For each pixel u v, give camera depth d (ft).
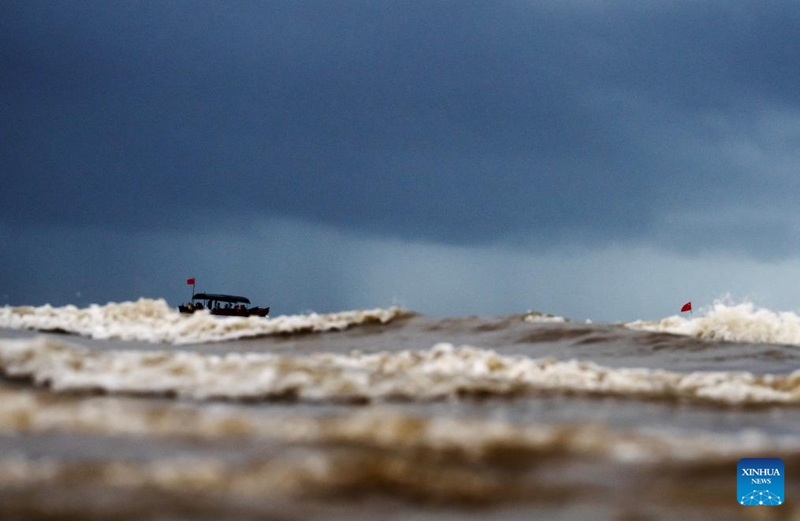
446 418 136.77
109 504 85.10
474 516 86.28
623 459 108.68
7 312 320.91
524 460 107.45
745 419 160.15
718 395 184.96
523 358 218.59
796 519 89.51
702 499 93.66
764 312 345.10
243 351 278.46
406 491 92.58
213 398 155.22
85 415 124.98
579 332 315.78
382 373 179.52
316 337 313.32
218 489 90.58
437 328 328.29
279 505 86.79
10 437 113.80
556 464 106.01
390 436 116.57
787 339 329.93
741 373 210.79
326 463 99.25
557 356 277.23
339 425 121.19
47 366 164.66
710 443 119.03
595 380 195.93
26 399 136.26
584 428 124.77
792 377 202.69
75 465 98.27
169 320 328.49
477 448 111.55
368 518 84.28
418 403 159.12
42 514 81.97
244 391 158.40
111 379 159.12
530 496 93.09
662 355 281.54
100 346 270.67
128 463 100.42
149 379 160.97
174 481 92.68
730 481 100.48
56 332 304.91
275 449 109.29
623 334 313.12
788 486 100.68
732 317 342.23
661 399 178.50
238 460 102.63
